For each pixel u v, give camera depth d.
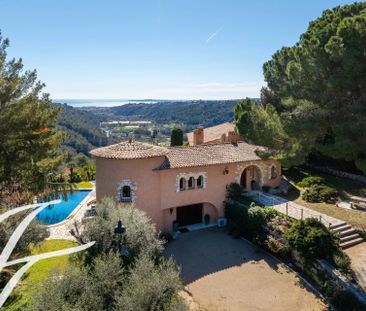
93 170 50.47
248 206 28.66
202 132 44.88
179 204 28.72
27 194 20.62
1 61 19.05
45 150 20.91
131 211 20.31
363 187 33.97
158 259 18.86
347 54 16.30
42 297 12.06
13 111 18.80
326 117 18.66
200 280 20.83
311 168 43.16
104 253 15.77
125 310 11.97
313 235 20.78
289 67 19.89
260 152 23.66
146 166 27.19
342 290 17.59
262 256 24.16
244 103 41.06
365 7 23.14
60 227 28.03
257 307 17.86
